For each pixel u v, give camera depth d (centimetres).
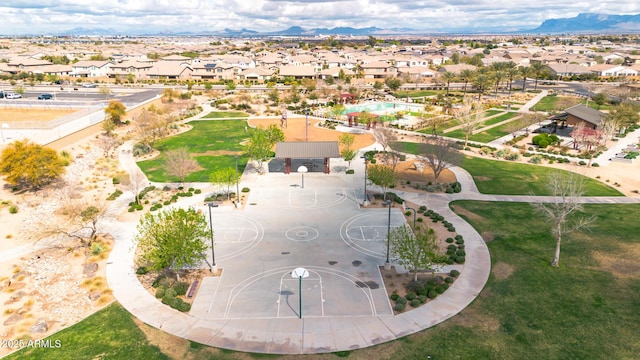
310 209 6569
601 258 5050
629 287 4459
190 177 8012
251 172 8319
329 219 6209
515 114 13912
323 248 5356
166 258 4312
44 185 7338
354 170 8456
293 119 13525
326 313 4078
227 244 5441
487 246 5391
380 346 3638
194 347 3625
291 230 5850
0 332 3803
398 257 5128
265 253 5222
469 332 3806
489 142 10600
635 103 12838
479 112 11412
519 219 6156
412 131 11881
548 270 4825
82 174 8081
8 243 5422
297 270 4069
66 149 9250
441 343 3666
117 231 5791
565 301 4247
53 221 6062
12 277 4678
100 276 4709
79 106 14200
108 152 9575
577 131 9719
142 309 4144
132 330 3831
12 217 6125
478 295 4369
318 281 4625
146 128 10169
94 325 3906
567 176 7938
